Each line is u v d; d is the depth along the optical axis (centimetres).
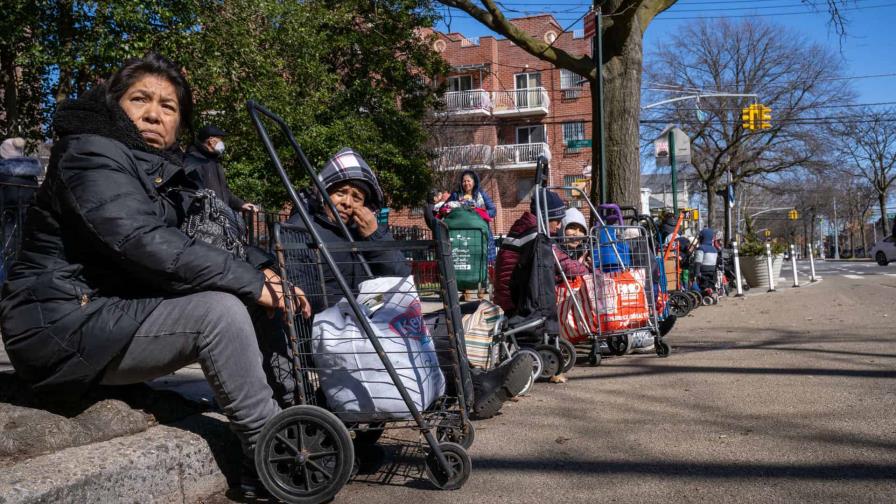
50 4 940
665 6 1252
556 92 3909
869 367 541
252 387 274
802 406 424
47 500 222
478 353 441
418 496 291
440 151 3128
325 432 275
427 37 2177
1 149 759
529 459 338
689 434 372
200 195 302
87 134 266
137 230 253
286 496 275
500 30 1257
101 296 270
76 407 287
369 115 1980
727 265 1653
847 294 1361
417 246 295
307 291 321
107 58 938
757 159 4081
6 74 1225
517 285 562
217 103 1088
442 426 310
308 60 1423
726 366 575
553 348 543
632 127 1214
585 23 1215
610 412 432
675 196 1808
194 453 288
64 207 257
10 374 296
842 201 7412
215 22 1074
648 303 665
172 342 263
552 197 646
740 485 292
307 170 325
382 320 298
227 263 269
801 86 3866
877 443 340
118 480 249
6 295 263
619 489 293
